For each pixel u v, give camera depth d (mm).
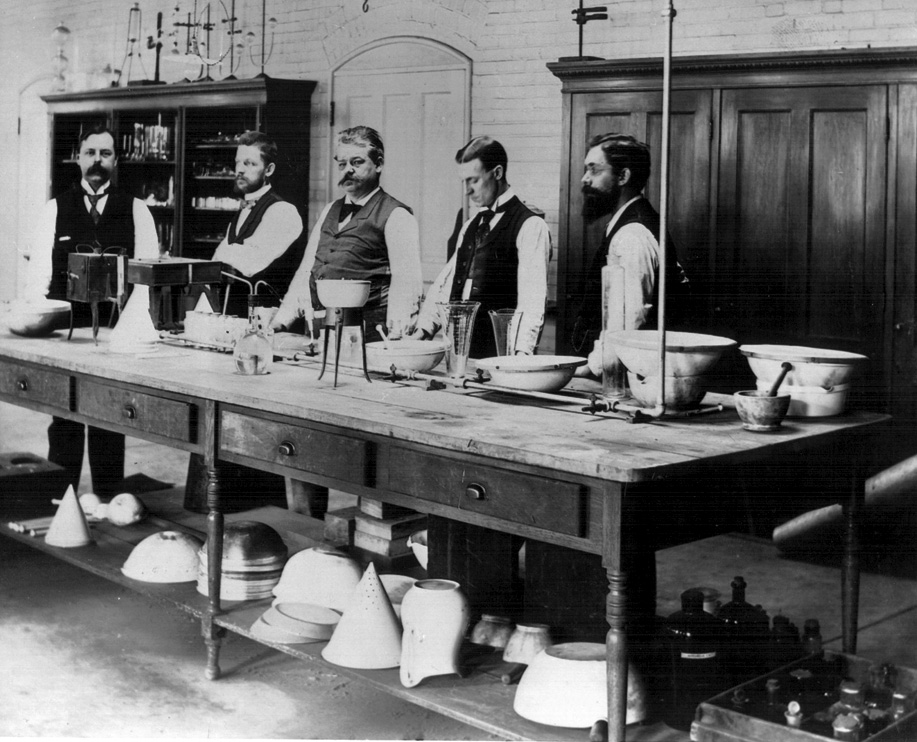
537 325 6777
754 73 5438
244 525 3992
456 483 2895
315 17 8359
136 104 9102
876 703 2842
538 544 3252
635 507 2555
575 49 6895
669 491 2633
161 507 5004
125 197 9055
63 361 4297
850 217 5254
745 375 5621
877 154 5141
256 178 8250
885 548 5305
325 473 3275
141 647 4070
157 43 9234
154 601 4578
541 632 3139
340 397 3480
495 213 7051
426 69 7652
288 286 8383
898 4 5688
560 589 3217
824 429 3053
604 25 6758
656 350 3127
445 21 7508
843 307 5312
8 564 5035
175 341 4828
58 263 9125
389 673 3145
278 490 5227
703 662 2979
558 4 6949
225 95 8398
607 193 5949
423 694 2979
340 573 3639
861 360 3221
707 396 3541
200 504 4930
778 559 5426
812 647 3242
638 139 5855
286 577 3689
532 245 6848
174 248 8867
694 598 3123
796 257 5422
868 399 5258
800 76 5312
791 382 3229
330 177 8297
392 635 3227
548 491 2670
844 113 5223
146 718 3459
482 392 3607
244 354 3928
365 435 3135
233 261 8398
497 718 2830
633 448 2715
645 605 2867
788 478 3033
